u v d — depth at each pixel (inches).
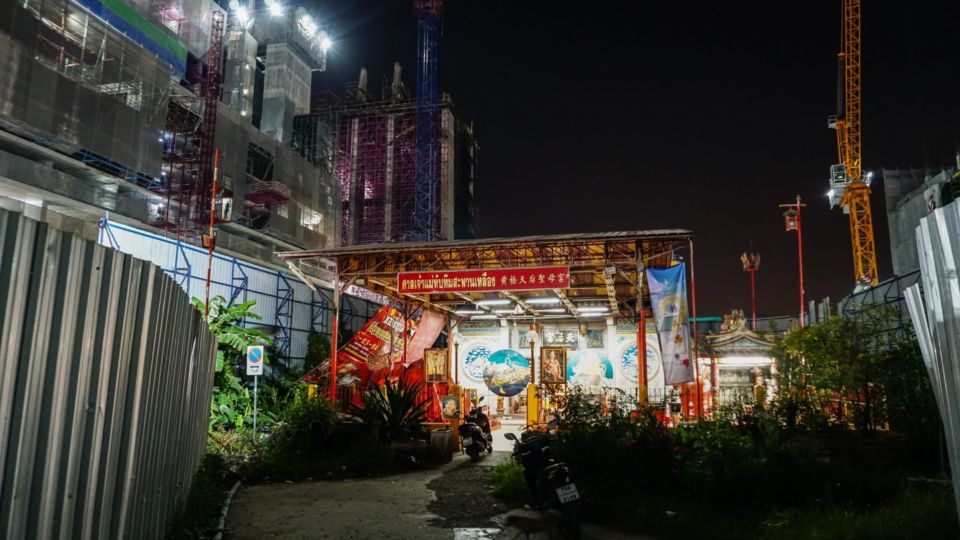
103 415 140.4
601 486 319.0
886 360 441.7
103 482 142.3
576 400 379.9
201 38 1720.0
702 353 837.2
